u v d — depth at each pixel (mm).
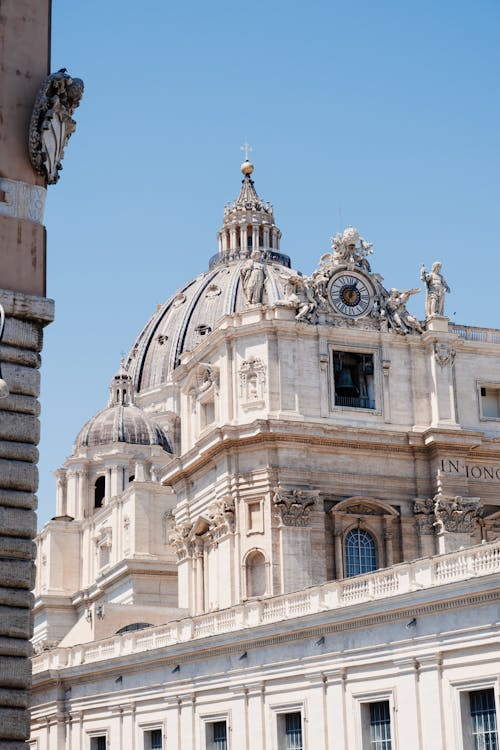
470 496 139000
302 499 131500
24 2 56000
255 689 99562
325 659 93250
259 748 98188
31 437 51688
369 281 142625
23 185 54438
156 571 185250
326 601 96438
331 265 141125
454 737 81875
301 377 136250
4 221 53688
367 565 134500
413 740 84875
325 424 134625
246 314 138625
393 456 138125
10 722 48562
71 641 145625
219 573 135500
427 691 84562
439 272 144875
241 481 133125
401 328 142000
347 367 141125
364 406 139500
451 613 83438
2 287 53000
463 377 143125
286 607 100625
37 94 55344
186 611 143000
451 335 141625
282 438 132750
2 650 48969
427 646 84812
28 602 50031
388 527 135500
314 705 93688
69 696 123500
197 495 144125
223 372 138625
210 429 141125
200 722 105375
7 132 54438
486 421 142875
